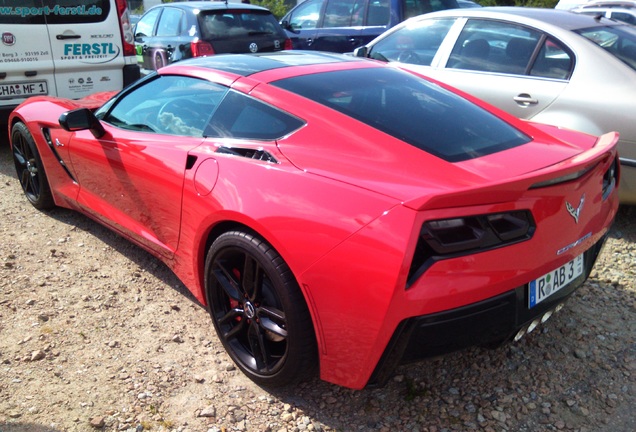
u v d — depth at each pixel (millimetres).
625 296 3514
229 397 2635
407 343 2146
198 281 3031
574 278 2566
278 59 3379
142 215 3422
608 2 11859
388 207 2150
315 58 3461
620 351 2990
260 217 2430
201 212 2805
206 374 2783
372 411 2576
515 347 3014
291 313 2375
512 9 5184
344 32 8805
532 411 2582
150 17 9086
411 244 2061
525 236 2230
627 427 2486
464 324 2146
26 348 2924
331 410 2576
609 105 4133
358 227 2172
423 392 2691
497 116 3031
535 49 4660
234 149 2801
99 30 6199
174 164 3041
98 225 4422
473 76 4941
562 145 2824
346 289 2184
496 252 2160
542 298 2357
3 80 5680
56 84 6031
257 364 2662
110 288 3529
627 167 4113
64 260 3865
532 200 2223
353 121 2629
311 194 2352
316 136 2604
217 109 3025
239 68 3176
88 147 3734
